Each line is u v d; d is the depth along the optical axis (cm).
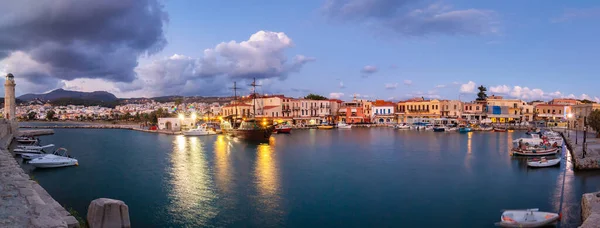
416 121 15638
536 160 4903
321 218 2792
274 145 7862
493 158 5672
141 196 3381
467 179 4091
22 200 2023
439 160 5509
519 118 15412
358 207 3067
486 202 3186
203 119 16988
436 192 3534
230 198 3309
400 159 5631
